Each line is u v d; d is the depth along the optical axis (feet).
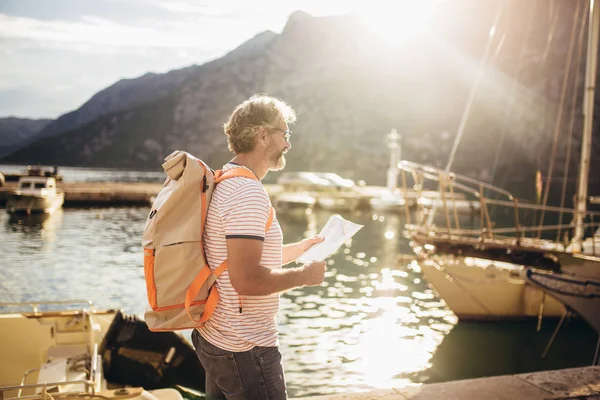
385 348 35.60
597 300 30.19
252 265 6.06
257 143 6.77
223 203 6.35
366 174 391.45
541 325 41.19
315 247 7.47
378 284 56.44
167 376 23.86
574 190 216.54
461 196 156.76
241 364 6.49
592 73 39.83
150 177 372.99
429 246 38.58
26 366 24.57
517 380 12.48
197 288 6.39
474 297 41.37
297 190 183.73
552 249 35.70
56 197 129.39
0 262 67.56
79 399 14.65
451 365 32.73
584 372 12.97
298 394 28.14
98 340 24.93
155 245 6.35
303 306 46.62
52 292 52.60
